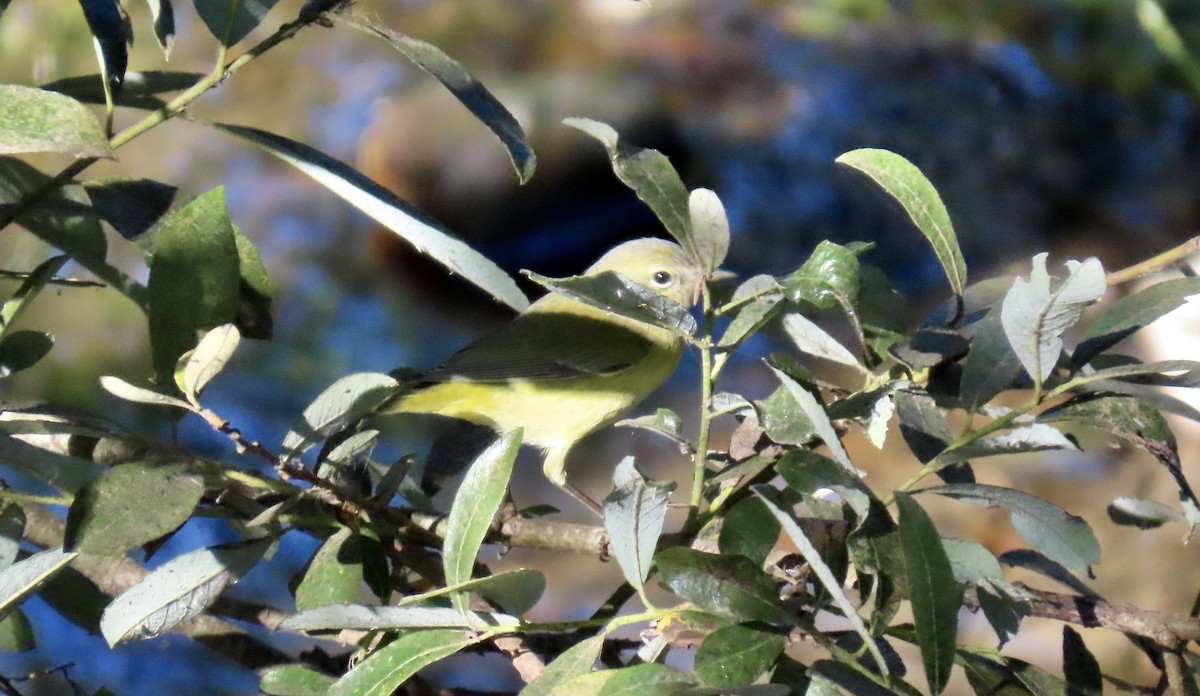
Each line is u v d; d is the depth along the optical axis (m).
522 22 14.79
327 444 4.20
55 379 10.17
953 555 3.62
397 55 14.59
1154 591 8.35
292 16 14.67
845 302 3.75
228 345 3.30
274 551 3.87
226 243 3.93
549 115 13.62
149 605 3.45
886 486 9.70
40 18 11.77
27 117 3.08
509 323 8.19
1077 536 3.39
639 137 13.76
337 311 12.53
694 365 12.08
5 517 3.80
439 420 10.63
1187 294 3.77
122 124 13.03
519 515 4.82
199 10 3.73
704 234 3.61
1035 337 3.29
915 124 13.68
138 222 4.27
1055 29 14.70
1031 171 13.06
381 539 4.25
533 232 13.75
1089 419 3.65
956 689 7.69
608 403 8.06
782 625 3.06
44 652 7.86
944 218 3.92
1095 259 3.07
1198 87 9.53
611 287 3.38
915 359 4.03
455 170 13.48
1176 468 3.57
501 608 4.08
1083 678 3.77
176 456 3.53
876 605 3.28
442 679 8.46
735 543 3.34
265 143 3.89
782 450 4.03
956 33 14.80
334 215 13.57
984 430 3.49
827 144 13.65
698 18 15.12
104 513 3.28
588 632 4.27
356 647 4.73
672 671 2.97
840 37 15.05
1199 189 12.90
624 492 3.23
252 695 7.33
